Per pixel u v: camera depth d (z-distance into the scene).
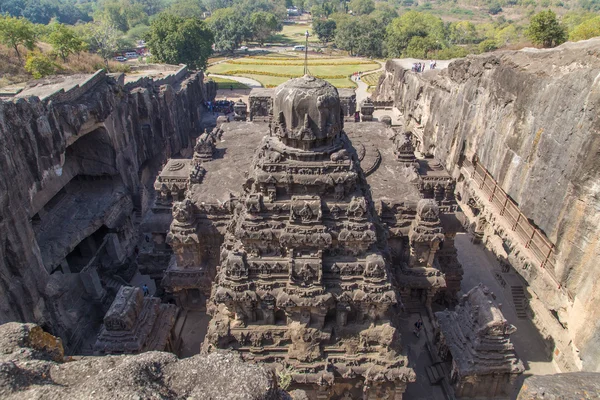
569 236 28.97
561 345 29.42
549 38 68.38
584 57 30.83
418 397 25.73
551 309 31.05
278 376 18.31
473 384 24.44
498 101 42.00
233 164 35.41
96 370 9.37
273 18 154.88
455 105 53.00
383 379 20.56
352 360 20.91
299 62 127.38
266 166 18.97
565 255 29.28
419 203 27.95
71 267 39.12
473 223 46.34
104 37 108.12
